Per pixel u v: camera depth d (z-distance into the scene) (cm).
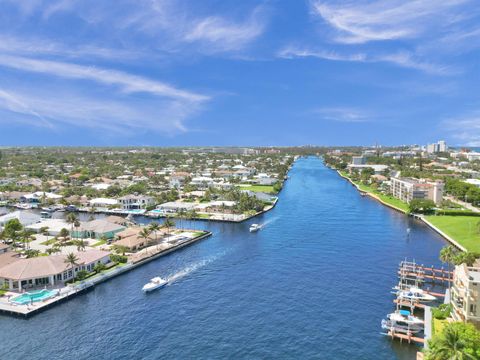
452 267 12719
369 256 14062
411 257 14025
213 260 13725
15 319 9144
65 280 11312
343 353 7675
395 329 8381
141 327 8738
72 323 8931
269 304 9906
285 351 7750
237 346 7925
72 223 17662
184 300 10206
